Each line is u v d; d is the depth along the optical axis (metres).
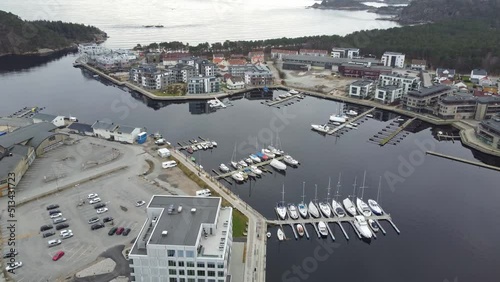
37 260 133.25
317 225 163.38
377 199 184.50
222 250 112.69
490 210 176.88
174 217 120.62
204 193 176.88
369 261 144.38
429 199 185.62
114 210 163.00
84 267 130.25
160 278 113.56
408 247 152.00
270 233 158.00
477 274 138.50
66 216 158.50
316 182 199.38
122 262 132.62
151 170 199.38
